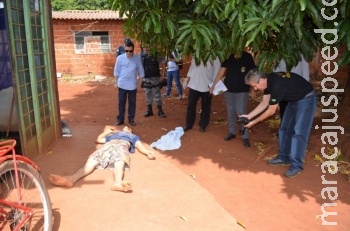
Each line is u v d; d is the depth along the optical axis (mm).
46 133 5316
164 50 5301
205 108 6285
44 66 5348
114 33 15531
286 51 4277
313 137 5598
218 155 5309
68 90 12336
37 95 4965
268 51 4293
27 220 2941
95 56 15688
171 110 8633
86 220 3389
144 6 4328
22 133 4543
